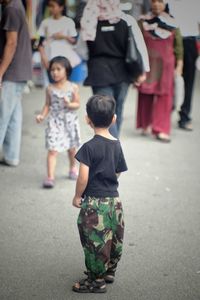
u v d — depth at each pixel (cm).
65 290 555
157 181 888
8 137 910
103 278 556
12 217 725
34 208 756
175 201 804
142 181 884
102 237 521
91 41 847
